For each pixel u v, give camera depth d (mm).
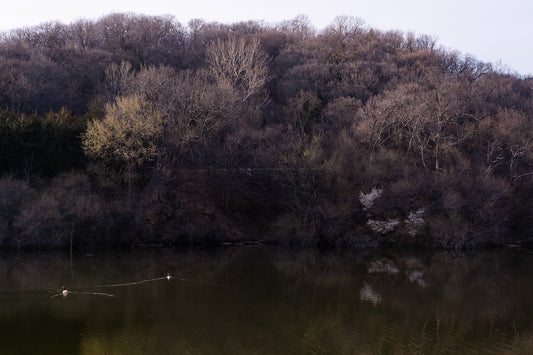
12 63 83688
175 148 63438
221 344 26234
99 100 75438
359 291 39125
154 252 56094
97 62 95062
